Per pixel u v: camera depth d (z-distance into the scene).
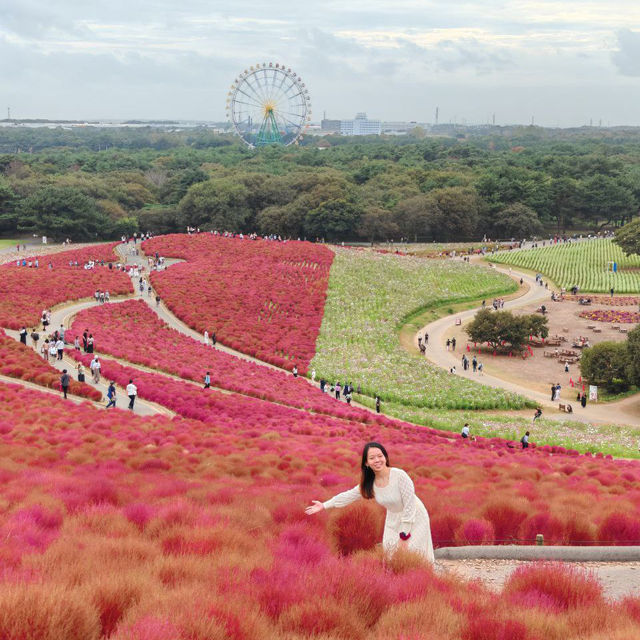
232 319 81.19
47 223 141.88
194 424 34.66
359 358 71.50
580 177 197.38
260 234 163.25
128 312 77.25
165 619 6.08
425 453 31.64
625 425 56.25
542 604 7.53
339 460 25.08
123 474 18.91
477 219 164.25
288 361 67.88
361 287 103.19
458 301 109.00
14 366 44.69
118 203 166.75
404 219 158.75
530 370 75.88
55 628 5.88
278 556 9.30
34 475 16.42
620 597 10.41
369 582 7.59
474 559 12.47
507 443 44.72
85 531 10.58
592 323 96.31
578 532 13.89
